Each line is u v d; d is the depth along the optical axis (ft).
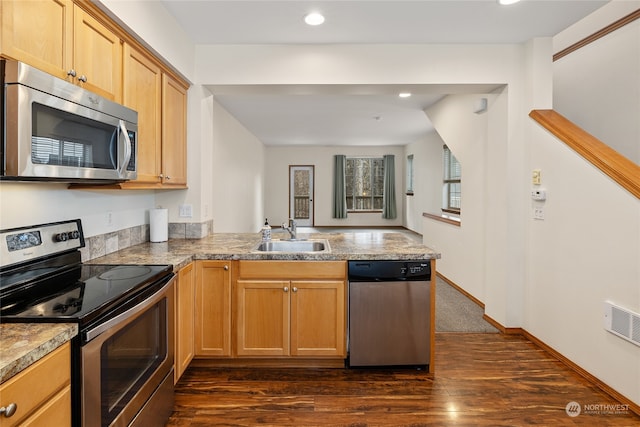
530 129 9.78
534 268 9.67
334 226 34.58
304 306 7.99
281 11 8.03
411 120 20.48
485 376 7.96
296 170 34.32
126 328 4.75
